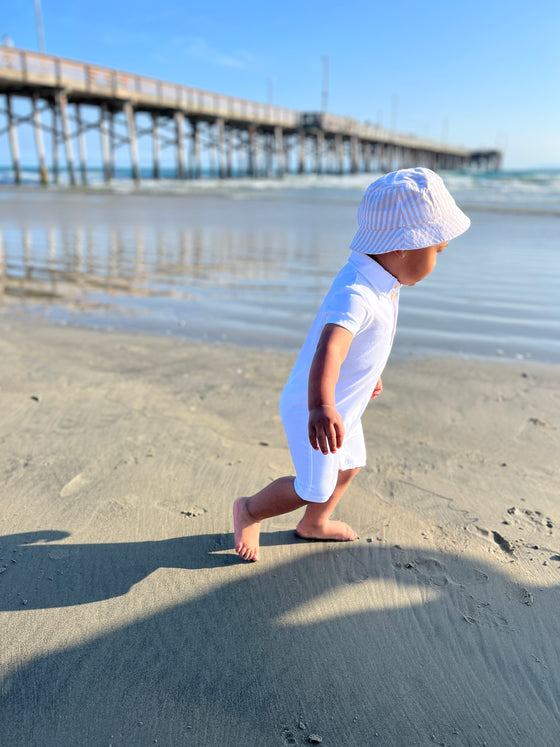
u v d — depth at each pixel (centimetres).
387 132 5903
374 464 213
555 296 499
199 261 675
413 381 303
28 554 158
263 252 731
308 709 113
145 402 269
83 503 183
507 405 270
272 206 1427
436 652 128
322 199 1675
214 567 155
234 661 124
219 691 117
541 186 2306
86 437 230
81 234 903
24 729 108
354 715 112
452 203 134
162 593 145
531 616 138
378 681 120
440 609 141
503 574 153
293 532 173
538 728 110
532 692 118
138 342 374
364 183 2884
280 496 150
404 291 524
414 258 133
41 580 148
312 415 122
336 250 744
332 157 5253
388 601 143
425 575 153
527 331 400
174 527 172
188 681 119
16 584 146
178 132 3247
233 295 511
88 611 138
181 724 109
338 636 132
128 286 550
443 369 323
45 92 2652
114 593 144
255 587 148
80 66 2652
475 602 143
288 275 595
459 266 635
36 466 206
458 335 392
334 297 134
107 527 171
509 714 113
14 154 2822
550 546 165
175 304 481
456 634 133
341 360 127
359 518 179
